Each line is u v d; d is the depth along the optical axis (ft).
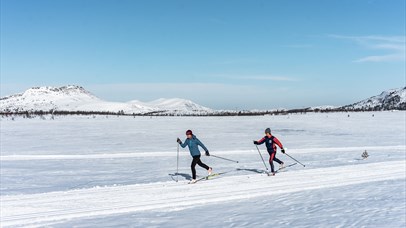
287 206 29.86
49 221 26.40
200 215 27.55
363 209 27.58
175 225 24.85
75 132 143.64
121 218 27.04
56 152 82.17
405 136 123.24
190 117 276.62
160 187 38.63
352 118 220.64
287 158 69.00
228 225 24.49
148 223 25.46
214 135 130.21
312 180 42.42
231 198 33.65
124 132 144.25
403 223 23.18
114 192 36.06
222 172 50.83
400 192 34.55
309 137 120.78
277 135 129.18
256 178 43.91
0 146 95.96
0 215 27.96
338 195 33.81
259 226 23.95
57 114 322.96
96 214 28.25
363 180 42.19
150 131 148.66
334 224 23.53
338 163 59.41
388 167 51.93
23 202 31.99
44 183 43.34
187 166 59.36
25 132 143.23
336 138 116.78
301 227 23.20
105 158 71.15
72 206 30.71
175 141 110.63
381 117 222.28
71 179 46.37
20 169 56.34
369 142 103.60
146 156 74.33
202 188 38.11
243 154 77.20
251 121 210.18
